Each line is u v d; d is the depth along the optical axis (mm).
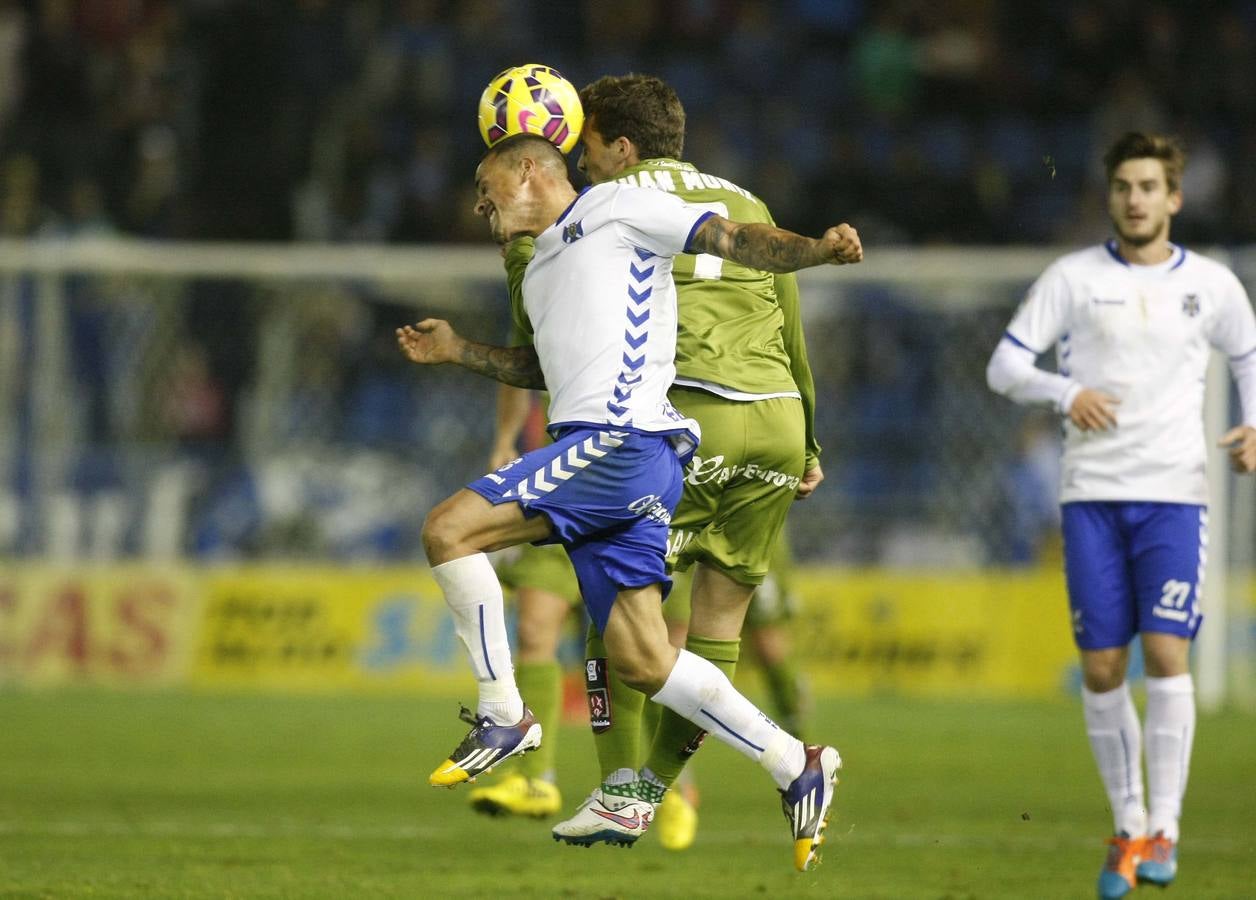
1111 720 20266
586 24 68875
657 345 16562
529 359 17969
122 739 34906
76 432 47562
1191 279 20750
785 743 17078
